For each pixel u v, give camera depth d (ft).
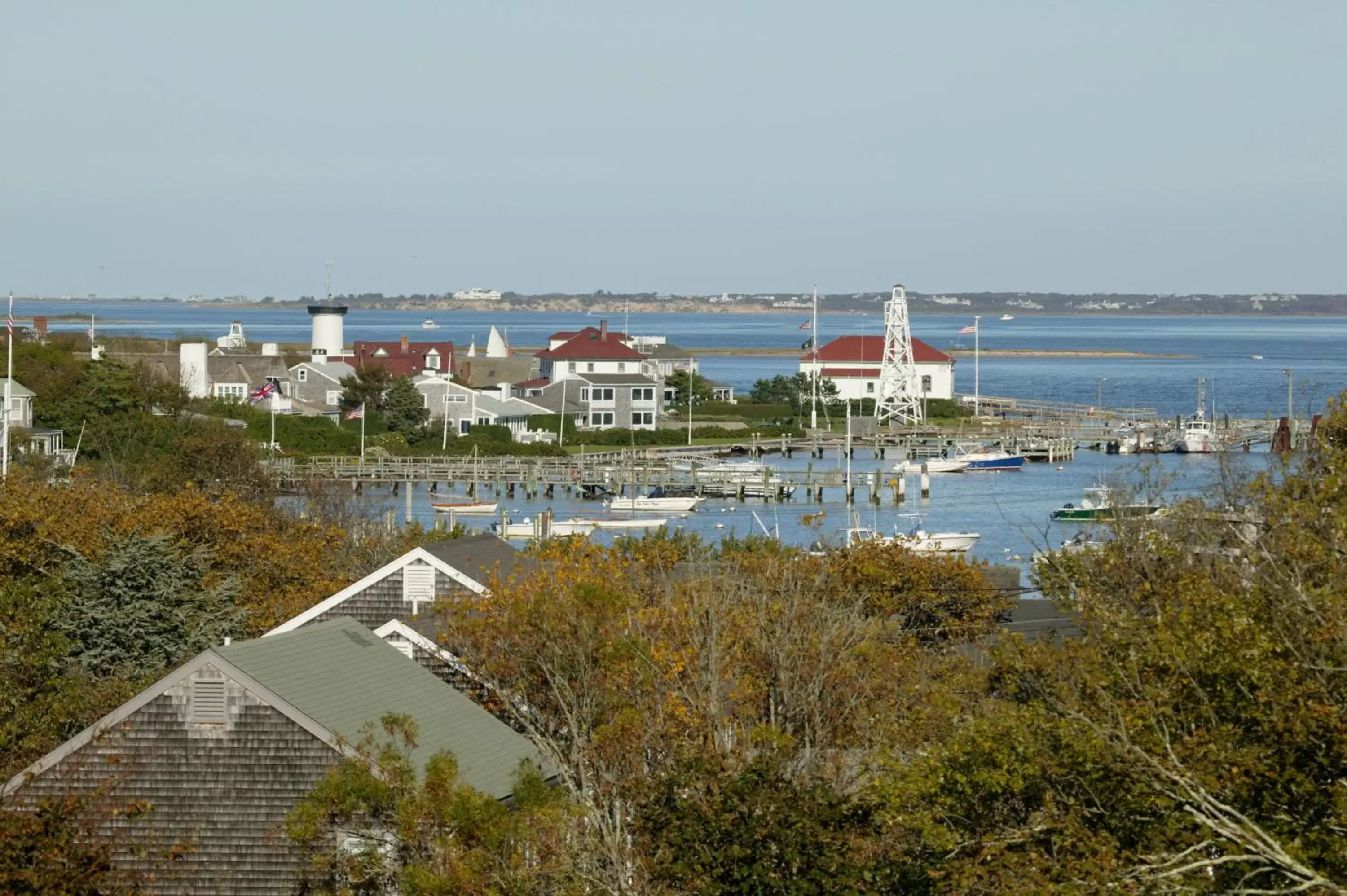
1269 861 144.46
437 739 244.63
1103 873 150.71
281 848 231.50
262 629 370.94
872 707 245.86
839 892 168.35
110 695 282.36
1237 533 271.69
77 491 489.26
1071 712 167.32
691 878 171.12
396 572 348.38
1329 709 152.15
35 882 173.06
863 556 423.64
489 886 177.78
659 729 216.33
